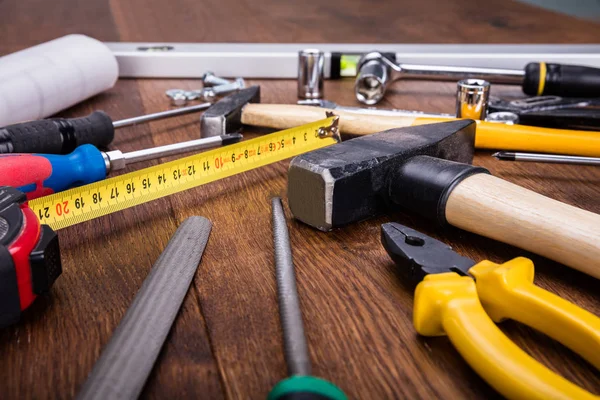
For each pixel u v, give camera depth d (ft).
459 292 2.21
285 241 2.93
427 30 8.01
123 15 8.73
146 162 4.14
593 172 3.95
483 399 2.08
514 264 2.35
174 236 3.00
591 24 8.57
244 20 8.48
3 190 2.58
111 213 3.37
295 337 2.19
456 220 2.95
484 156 4.22
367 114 4.39
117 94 5.63
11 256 2.24
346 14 9.06
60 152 3.88
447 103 5.41
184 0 10.07
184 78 6.13
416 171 3.10
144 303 2.45
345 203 3.08
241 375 2.18
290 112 4.48
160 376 2.18
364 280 2.75
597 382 2.15
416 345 2.34
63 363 2.25
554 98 5.24
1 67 4.52
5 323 2.30
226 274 2.78
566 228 2.60
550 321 2.16
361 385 2.14
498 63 5.96
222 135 4.07
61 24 7.99
